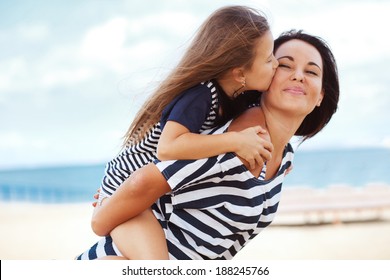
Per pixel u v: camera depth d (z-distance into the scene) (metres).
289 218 13.18
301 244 9.53
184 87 2.13
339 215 13.42
